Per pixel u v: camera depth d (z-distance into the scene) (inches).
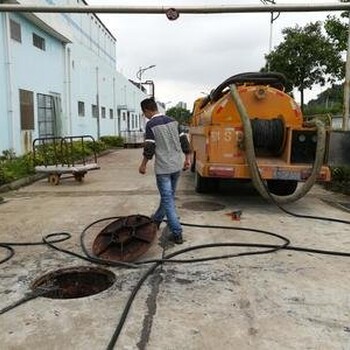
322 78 751.7
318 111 823.7
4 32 548.4
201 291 163.5
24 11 356.5
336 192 385.7
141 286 168.2
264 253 207.2
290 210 307.3
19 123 595.5
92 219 280.5
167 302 153.9
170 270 185.6
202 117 380.5
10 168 459.5
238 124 309.6
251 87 331.6
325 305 151.6
